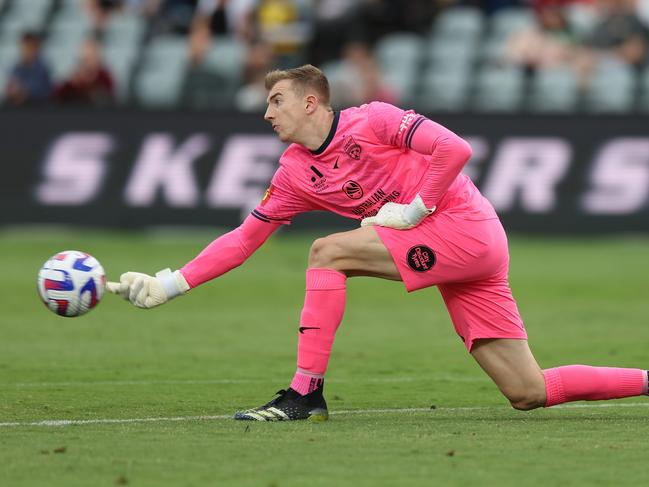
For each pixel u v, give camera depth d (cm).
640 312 4675
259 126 7006
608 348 3762
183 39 8800
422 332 4175
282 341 3938
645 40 8319
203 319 4481
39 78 7619
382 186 2527
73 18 9025
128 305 4862
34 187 7025
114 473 1942
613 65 8125
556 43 8212
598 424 2447
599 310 4731
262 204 2636
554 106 8006
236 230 2658
